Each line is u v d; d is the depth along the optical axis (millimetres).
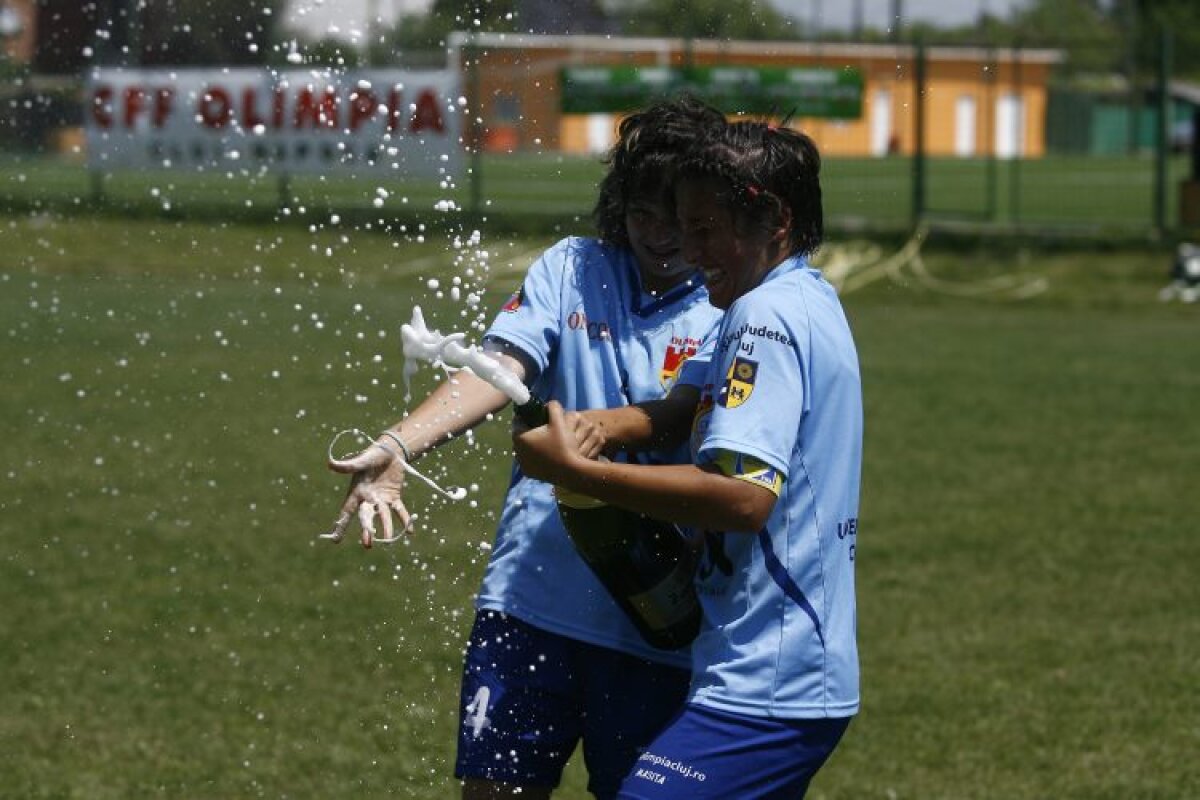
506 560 4172
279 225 20219
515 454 3539
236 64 16250
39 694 6414
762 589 3502
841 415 3527
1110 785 5652
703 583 3607
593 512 3719
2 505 9570
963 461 11414
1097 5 49750
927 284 23281
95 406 12609
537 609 4102
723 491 3361
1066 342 18281
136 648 6992
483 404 3920
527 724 4105
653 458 3975
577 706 4137
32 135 22891
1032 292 22875
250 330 15719
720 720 3486
